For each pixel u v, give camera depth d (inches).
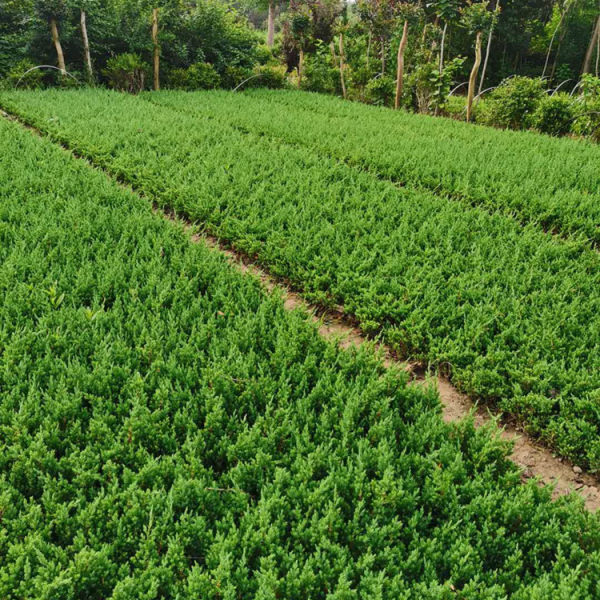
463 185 359.3
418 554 109.0
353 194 333.4
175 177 349.7
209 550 106.1
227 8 970.1
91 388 151.6
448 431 145.5
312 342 180.2
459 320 209.5
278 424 143.7
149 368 166.2
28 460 120.3
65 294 201.0
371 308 214.4
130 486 113.7
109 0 826.2
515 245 270.8
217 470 134.3
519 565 107.3
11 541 106.7
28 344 167.3
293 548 112.6
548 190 346.9
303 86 932.0
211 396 146.9
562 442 154.7
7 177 319.6
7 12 780.0
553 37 1171.9
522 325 203.9
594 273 251.0
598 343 191.2
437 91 701.3
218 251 250.1
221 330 187.2
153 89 857.5
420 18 738.2
